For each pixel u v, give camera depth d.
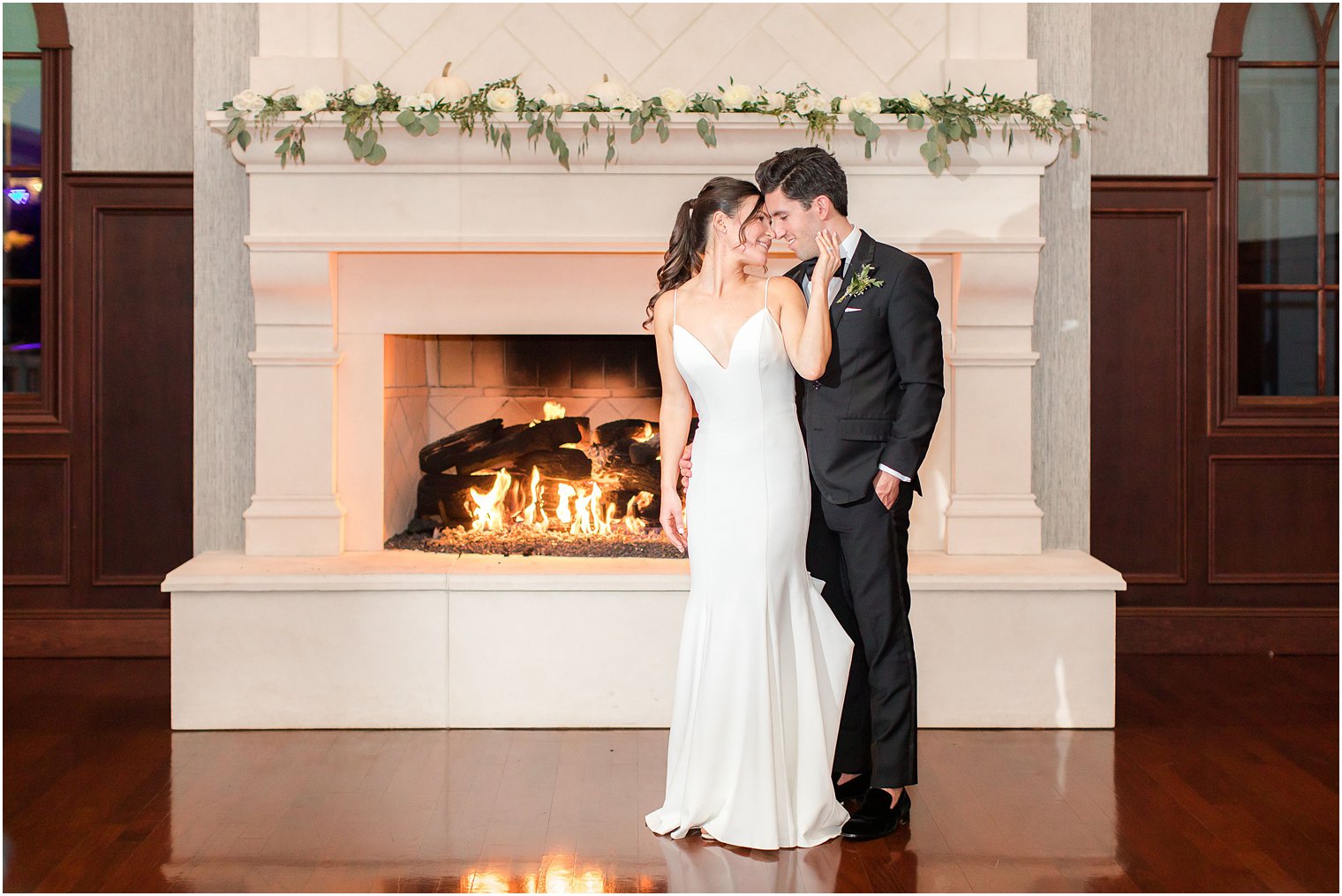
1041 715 3.80
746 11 4.13
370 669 3.78
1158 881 2.63
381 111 3.82
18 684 4.33
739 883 2.63
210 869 2.68
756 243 2.91
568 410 4.86
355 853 2.78
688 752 2.93
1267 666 4.65
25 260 4.81
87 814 3.02
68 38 4.66
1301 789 3.22
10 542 4.76
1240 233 4.88
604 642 3.79
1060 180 4.27
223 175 4.24
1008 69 4.08
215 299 4.26
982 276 4.00
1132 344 4.83
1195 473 4.87
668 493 3.09
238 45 4.23
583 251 3.98
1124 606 4.89
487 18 4.12
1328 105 4.82
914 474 2.89
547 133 3.82
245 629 3.77
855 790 3.23
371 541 4.22
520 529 4.41
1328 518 4.88
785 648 2.92
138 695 4.18
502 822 2.99
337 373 4.18
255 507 4.11
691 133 3.88
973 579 3.77
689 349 2.91
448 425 4.86
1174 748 3.60
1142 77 4.79
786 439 2.92
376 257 4.16
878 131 3.81
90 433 4.74
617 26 4.13
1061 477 4.32
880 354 2.96
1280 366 4.92
